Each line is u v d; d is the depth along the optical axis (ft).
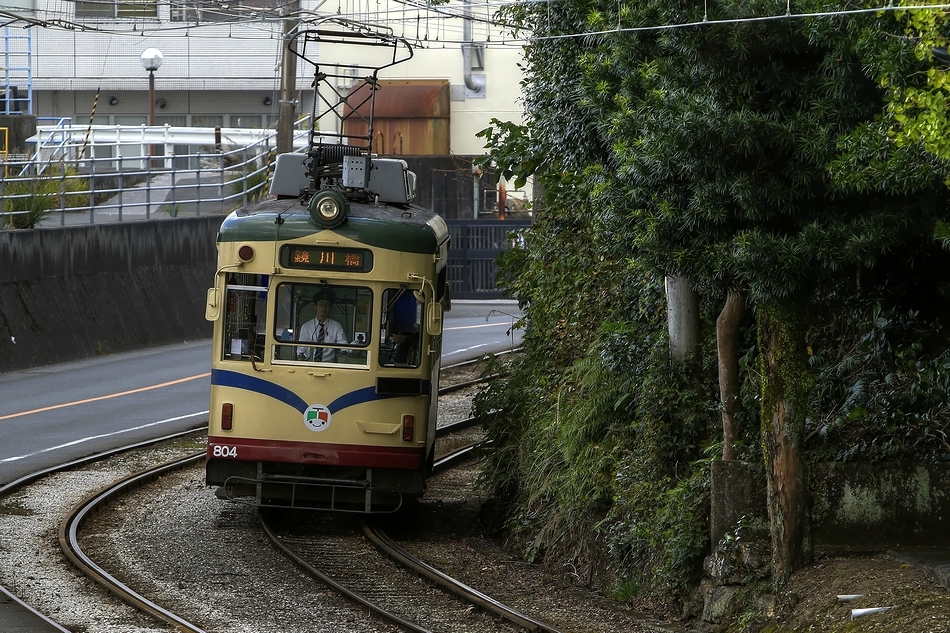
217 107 631.97
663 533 147.33
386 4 557.74
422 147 595.06
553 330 210.79
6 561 160.35
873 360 147.13
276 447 181.68
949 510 132.67
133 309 416.26
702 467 149.07
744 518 135.74
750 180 114.52
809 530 128.57
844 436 142.41
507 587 160.97
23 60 612.29
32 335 366.43
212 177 535.19
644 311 180.75
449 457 260.01
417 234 185.37
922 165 103.76
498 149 216.54
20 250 368.68
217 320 183.62
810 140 111.04
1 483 214.48
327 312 183.62
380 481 183.52
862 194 113.50
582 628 137.59
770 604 126.72
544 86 181.37
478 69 613.11
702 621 134.51
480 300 556.92
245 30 622.95
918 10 94.73
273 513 201.46
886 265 136.56
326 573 162.81
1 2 596.29
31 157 447.42
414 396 184.03
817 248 113.60
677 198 120.47
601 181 141.90
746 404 144.05
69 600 142.00
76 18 614.75
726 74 117.39
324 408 182.19
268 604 145.48
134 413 293.02
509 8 198.08
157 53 538.88
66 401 306.96
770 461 128.47
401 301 184.75
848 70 110.11
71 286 390.63
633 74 131.54
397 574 164.76
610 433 174.29
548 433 186.80
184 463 237.45
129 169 557.74
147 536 181.27
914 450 137.39
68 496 204.85
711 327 170.30
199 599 146.51
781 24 112.47
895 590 114.83
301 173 209.77
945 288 138.21
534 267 221.25
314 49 602.44
